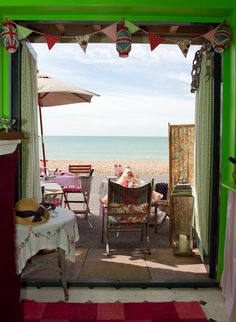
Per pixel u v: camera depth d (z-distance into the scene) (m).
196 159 3.61
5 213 1.88
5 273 1.89
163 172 13.08
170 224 4.16
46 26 3.08
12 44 2.71
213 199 3.03
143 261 3.59
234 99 2.74
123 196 3.68
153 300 2.76
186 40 2.80
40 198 3.35
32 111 3.15
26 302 2.69
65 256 2.83
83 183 5.21
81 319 2.45
